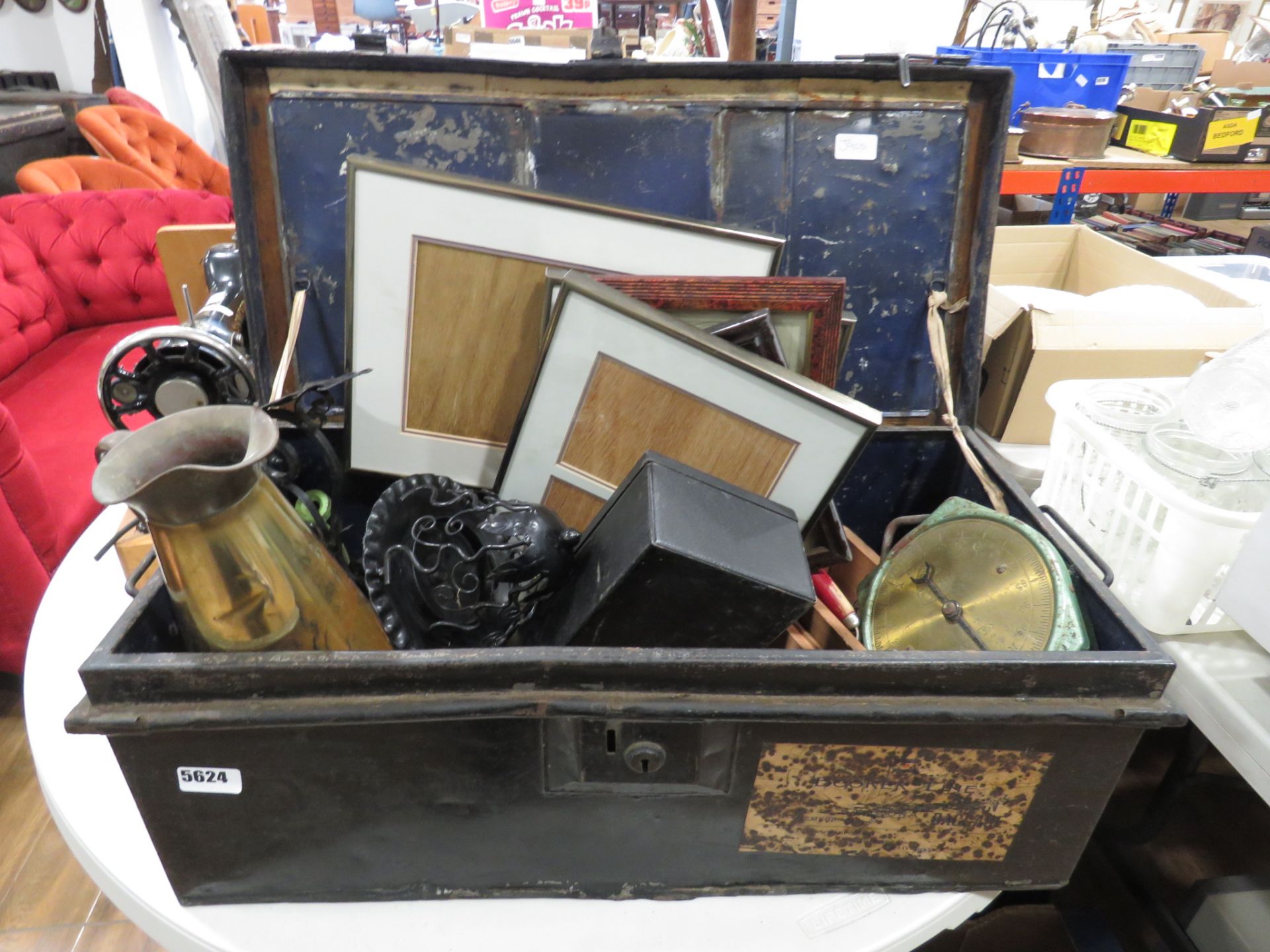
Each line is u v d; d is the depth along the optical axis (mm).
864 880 717
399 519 738
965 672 589
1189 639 840
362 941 678
